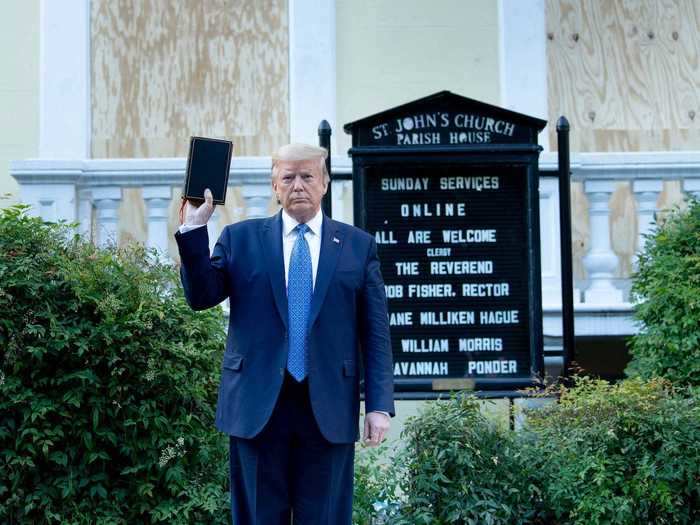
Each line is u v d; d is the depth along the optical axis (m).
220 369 5.70
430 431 5.46
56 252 5.51
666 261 6.38
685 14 8.63
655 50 8.63
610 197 7.81
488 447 5.50
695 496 5.41
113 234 7.53
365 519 5.39
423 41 8.17
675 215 7.02
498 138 6.27
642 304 6.49
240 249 4.39
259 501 4.25
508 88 8.05
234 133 8.35
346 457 4.37
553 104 8.56
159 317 5.43
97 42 8.30
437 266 6.27
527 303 6.25
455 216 6.28
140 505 5.32
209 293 4.23
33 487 5.25
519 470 5.48
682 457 5.30
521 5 8.07
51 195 7.66
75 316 5.34
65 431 5.29
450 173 6.28
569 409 5.63
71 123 8.04
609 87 8.59
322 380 4.23
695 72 8.62
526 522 5.43
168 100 8.34
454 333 6.25
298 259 4.36
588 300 7.67
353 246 4.46
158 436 5.34
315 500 4.27
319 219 4.47
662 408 5.43
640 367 6.41
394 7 8.17
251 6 8.37
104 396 5.31
